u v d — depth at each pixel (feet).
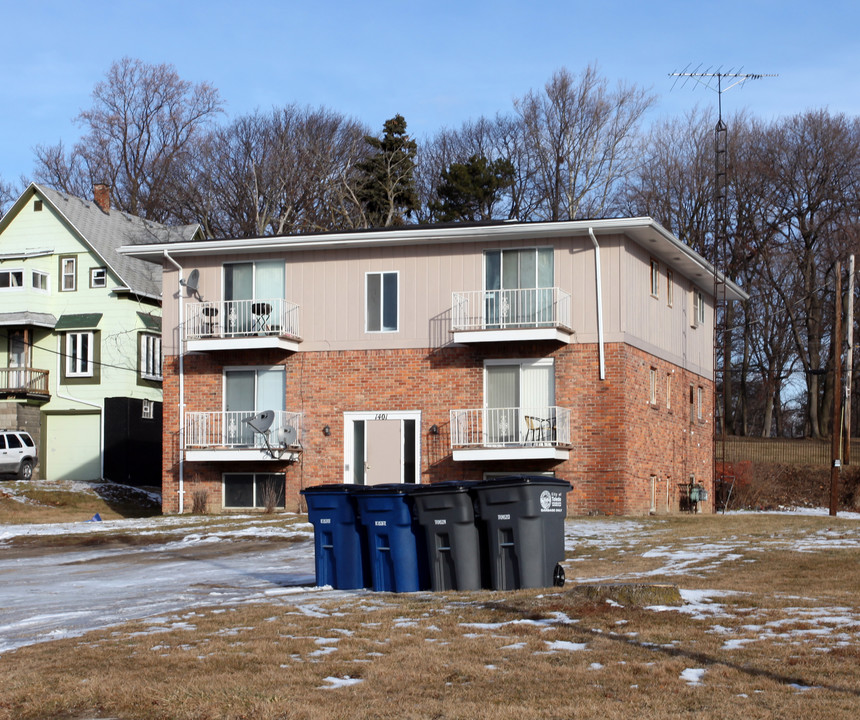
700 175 177.47
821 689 26.09
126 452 138.00
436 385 94.68
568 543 66.03
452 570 44.55
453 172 195.52
